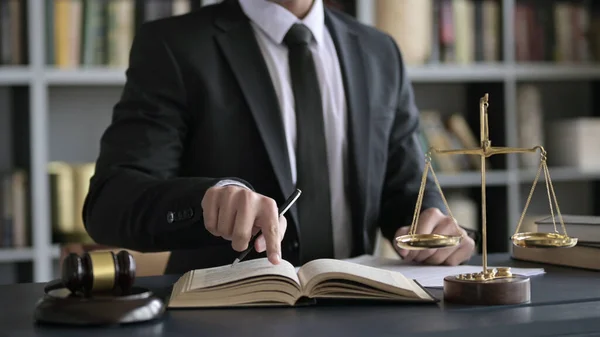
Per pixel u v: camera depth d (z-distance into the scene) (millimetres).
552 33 3461
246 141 1655
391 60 1872
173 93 1637
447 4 3295
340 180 1734
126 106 1639
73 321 963
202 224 1347
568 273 1372
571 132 3479
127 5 2971
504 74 3359
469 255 1463
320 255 1675
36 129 2898
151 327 959
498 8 3389
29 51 2881
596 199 3838
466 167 3371
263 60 1696
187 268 1668
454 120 3422
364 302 1096
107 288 1020
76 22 2939
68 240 2969
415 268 1404
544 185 3787
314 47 1767
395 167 1830
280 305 1075
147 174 1519
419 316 1011
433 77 3254
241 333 925
